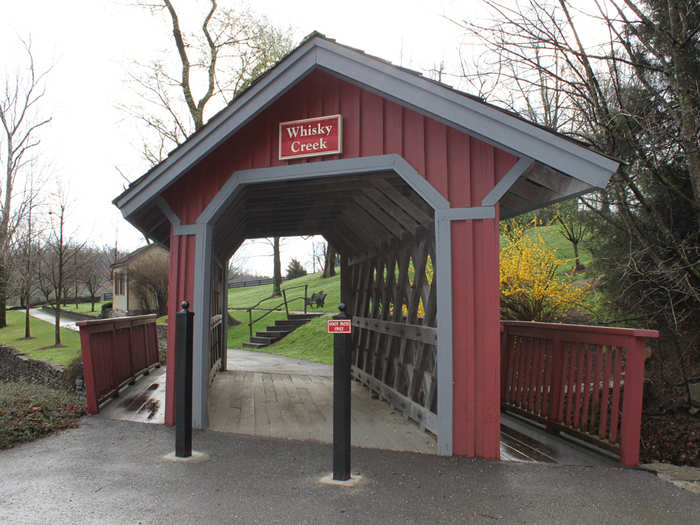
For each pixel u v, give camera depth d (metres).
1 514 3.16
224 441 4.92
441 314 4.55
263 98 5.00
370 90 4.75
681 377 6.88
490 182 4.53
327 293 25.61
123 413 5.98
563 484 3.83
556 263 9.10
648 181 7.39
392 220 6.38
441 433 4.52
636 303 7.71
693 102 6.95
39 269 23.98
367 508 3.34
